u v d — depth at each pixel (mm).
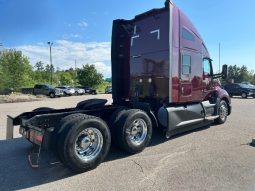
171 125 6941
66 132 4883
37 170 5215
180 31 7484
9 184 4586
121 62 8469
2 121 11367
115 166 5355
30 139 5699
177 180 4586
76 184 4531
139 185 4422
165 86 7227
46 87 35719
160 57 7312
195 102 8391
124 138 5832
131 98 8273
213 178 4637
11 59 43875
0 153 6336
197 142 7090
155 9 7305
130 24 8258
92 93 46469
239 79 84938
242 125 9469
